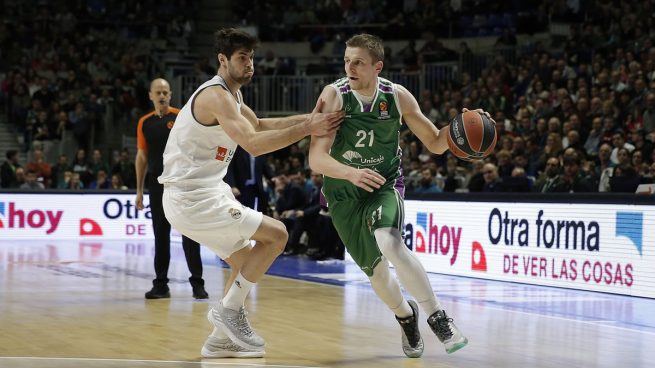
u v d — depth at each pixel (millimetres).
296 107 20375
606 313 8016
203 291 8500
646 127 13961
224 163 5543
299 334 6449
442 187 14422
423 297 5379
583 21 19438
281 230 5496
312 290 9438
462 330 6824
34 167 18203
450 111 17234
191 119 5422
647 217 9211
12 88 21109
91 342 5973
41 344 5879
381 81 5598
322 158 5293
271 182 14906
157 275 8516
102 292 8961
